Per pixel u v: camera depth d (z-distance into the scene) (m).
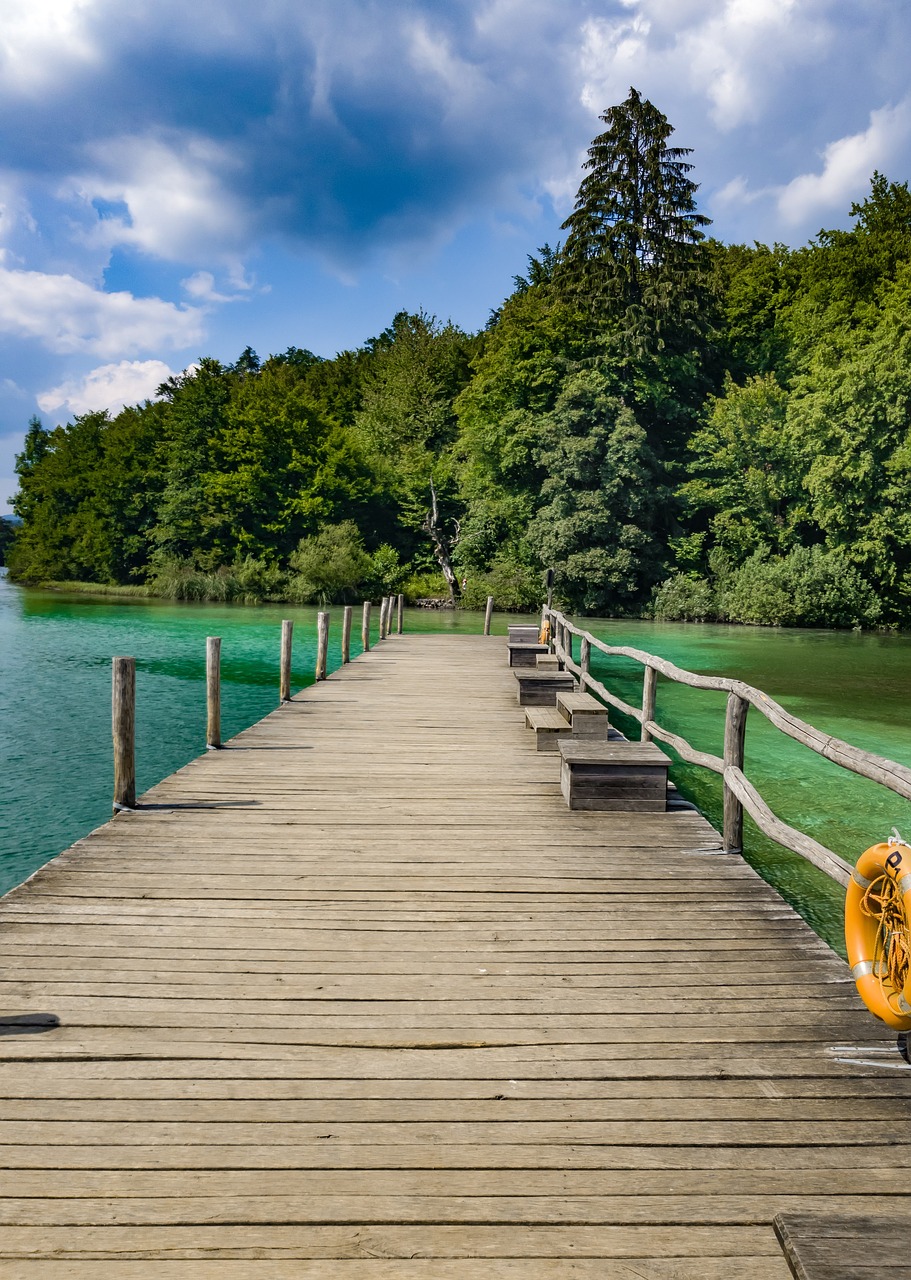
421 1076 3.09
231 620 33.62
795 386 42.66
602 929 4.45
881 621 37.44
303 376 73.25
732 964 4.05
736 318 48.47
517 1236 2.32
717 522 42.34
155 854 5.49
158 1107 2.87
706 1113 2.90
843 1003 3.69
